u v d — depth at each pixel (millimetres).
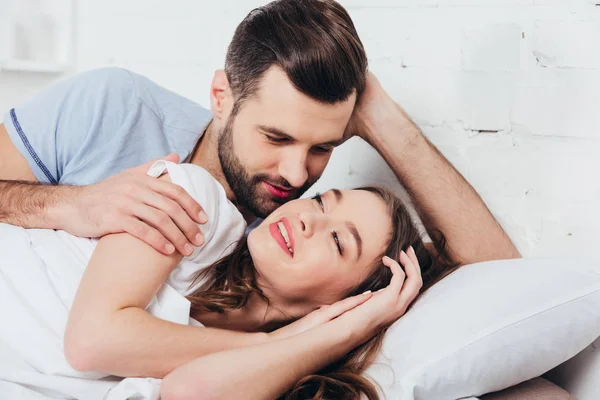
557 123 1517
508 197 1581
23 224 1287
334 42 1250
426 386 1061
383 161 1700
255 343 1160
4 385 1063
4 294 1144
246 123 1313
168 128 1526
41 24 2084
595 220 1495
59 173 1506
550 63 1513
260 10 1353
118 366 1064
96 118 1464
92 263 1136
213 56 1892
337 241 1275
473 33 1578
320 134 1284
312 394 1154
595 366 1225
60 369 1085
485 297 1159
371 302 1201
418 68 1647
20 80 2086
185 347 1101
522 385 1214
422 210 1530
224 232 1290
